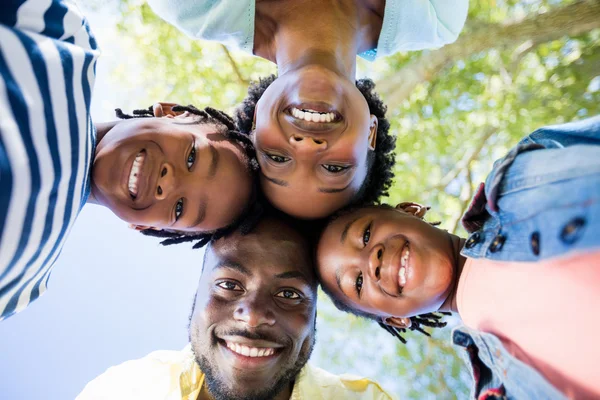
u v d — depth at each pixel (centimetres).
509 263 33
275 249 53
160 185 48
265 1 57
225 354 52
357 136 45
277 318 52
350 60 53
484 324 35
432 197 128
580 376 27
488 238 35
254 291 53
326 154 45
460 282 41
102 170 46
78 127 37
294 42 52
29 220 33
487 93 125
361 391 66
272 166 47
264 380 53
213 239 56
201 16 58
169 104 56
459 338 38
